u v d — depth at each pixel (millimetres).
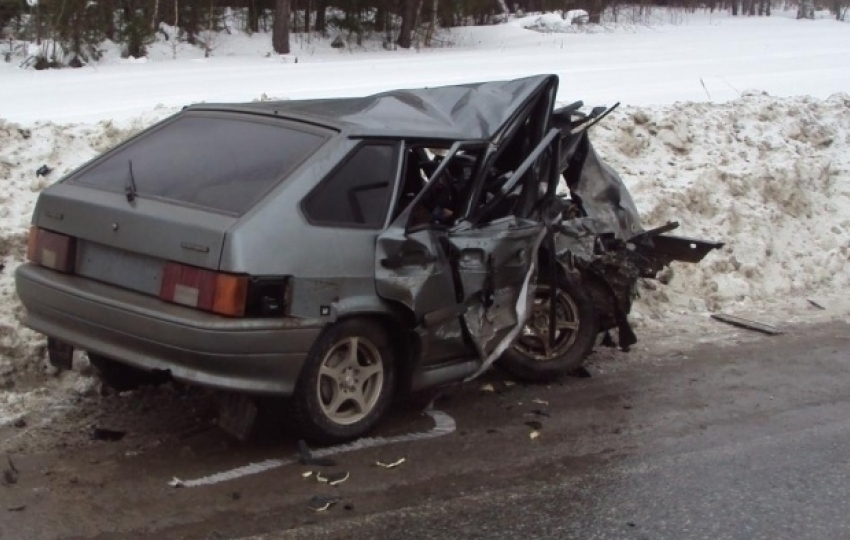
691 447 5711
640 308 8438
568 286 6695
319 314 5020
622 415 6172
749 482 5258
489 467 5297
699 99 15258
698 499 5023
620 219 7270
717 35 32625
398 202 5492
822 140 12352
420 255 5457
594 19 36906
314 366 5125
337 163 5234
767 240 9852
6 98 14164
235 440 5422
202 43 24953
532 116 6504
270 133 5492
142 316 4836
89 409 5762
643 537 4594
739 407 6406
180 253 4848
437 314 5562
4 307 6438
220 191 5082
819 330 8305
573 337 6766
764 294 9227
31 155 8406
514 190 6453
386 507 4762
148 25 23203
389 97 6242
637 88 16609
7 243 7078
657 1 45438
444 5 29922
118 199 5203
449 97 6359
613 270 7043
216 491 4820
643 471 5340
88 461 5086
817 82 18281
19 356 6199
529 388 6598
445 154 5980
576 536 4566
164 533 4379
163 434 5465
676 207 9750
